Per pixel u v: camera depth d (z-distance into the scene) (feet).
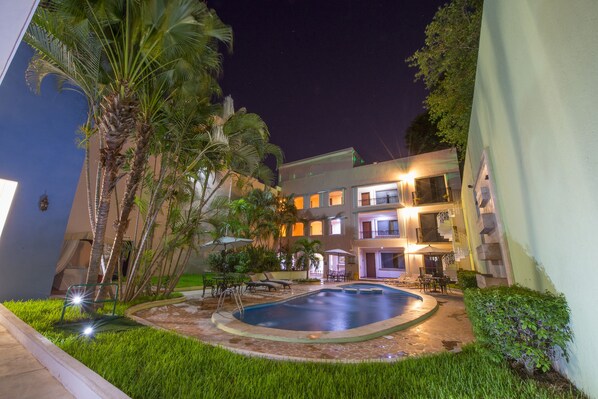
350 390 9.47
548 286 11.66
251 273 50.49
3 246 22.04
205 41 24.90
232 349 14.52
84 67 20.75
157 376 9.87
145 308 25.66
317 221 84.43
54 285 33.60
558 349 10.67
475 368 11.27
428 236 67.87
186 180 33.04
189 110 28.12
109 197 21.43
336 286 53.52
